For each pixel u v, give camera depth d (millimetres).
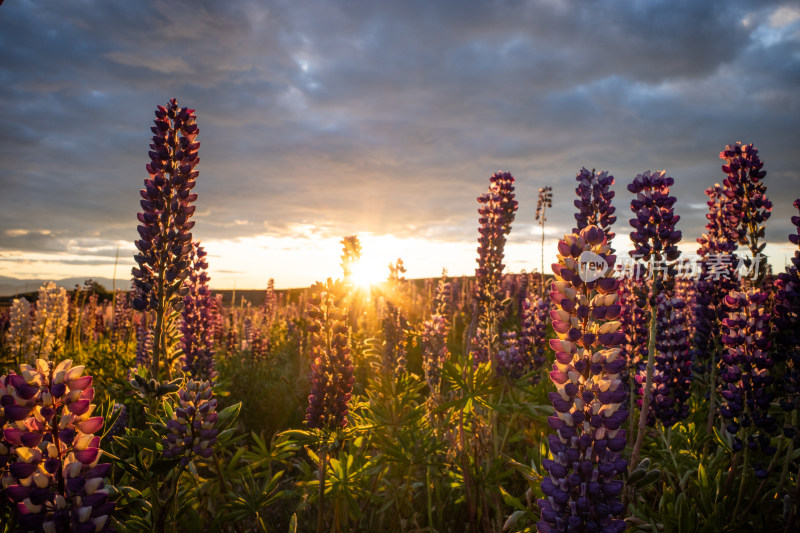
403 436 4816
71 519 2064
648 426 5176
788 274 4215
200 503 4238
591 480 2383
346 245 5781
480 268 7566
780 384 4223
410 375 6375
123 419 4344
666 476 4469
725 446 4059
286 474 5781
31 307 10164
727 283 5211
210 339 6898
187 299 6703
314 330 4367
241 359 12125
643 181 4293
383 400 5254
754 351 3977
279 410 7883
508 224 7754
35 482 2055
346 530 4656
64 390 2125
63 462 2135
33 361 9109
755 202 4648
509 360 6523
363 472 4371
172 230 4223
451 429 5199
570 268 2576
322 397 4234
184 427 3107
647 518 3520
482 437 4949
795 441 3691
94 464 2193
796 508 3387
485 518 4531
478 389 4531
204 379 6586
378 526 4719
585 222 5105
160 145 4328
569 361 2525
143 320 9945
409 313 8953
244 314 18969
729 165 4859
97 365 8445
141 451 3412
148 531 3217
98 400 6320
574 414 2420
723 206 5398
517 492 5047
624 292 5602
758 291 4195
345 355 4293
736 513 3662
